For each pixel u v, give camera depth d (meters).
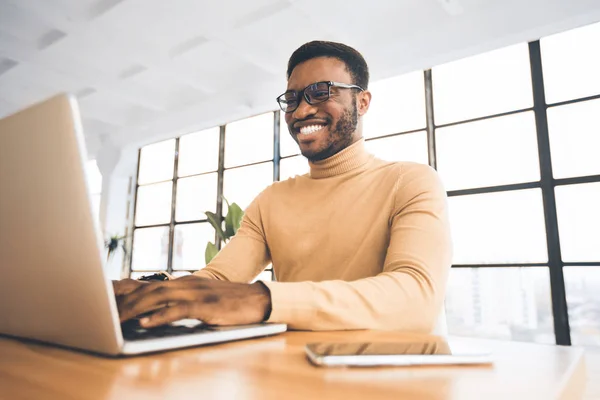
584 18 2.80
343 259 0.87
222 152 4.93
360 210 0.88
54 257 0.32
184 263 5.02
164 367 0.29
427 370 0.29
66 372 0.28
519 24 2.98
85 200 0.29
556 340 2.73
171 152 5.47
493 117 3.21
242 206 4.64
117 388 0.24
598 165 2.73
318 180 0.98
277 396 0.23
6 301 0.38
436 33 3.33
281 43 3.70
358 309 0.48
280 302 0.45
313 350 0.31
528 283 2.91
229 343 0.39
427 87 3.54
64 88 4.62
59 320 0.34
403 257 0.61
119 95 4.68
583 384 0.32
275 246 0.97
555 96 2.96
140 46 3.79
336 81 0.92
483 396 0.23
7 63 4.25
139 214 5.62
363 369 0.29
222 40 3.49
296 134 0.97
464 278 3.18
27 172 0.32
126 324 0.39
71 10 3.29
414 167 0.87
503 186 3.08
